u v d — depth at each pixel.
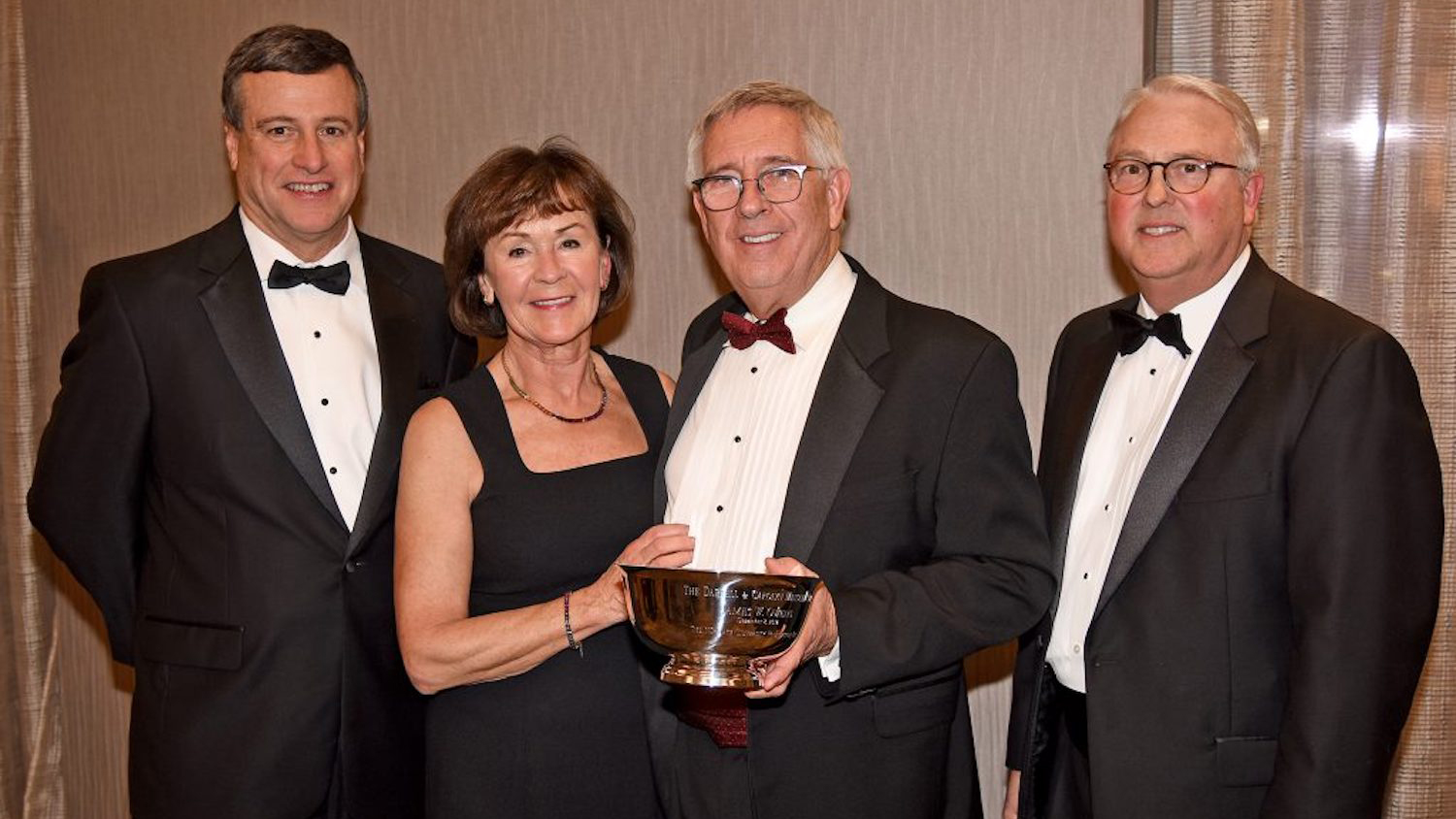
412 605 2.14
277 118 2.44
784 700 2.06
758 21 3.10
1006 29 2.93
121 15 3.59
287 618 2.38
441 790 2.19
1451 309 2.80
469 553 2.18
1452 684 2.84
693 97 3.17
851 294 2.20
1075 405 2.25
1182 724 1.97
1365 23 2.80
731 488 2.14
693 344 2.45
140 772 2.46
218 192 3.56
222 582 2.40
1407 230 2.79
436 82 3.37
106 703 3.75
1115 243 2.13
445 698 2.21
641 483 2.27
